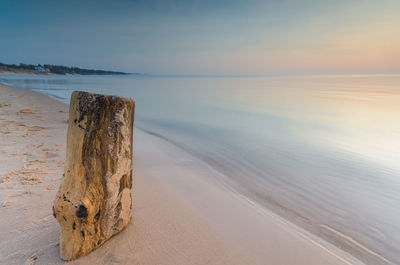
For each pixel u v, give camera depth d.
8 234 1.96
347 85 45.06
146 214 2.56
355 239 2.64
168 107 13.56
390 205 3.43
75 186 1.68
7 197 2.55
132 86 34.12
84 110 1.66
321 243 2.49
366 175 4.49
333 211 3.23
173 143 6.23
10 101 10.75
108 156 1.82
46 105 10.46
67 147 1.73
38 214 2.27
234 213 2.88
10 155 3.85
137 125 8.47
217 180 4.00
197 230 2.37
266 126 8.82
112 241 2.01
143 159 4.70
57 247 1.84
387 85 46.50
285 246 2.32
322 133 7.82
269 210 3.15
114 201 1.94
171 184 3.55
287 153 5.74
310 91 28.12
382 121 9.93
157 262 1.85
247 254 2.11
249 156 5.44
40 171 3.30
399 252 2.48
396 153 5.79
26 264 1.65
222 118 10.33
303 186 3.98
